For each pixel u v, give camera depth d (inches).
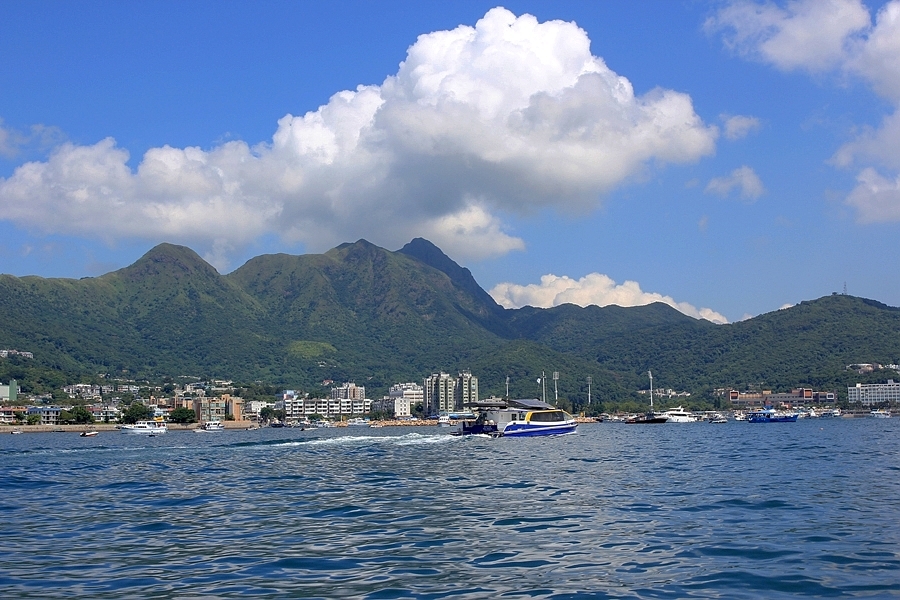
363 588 957.2
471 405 5856.3
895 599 885.8
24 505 1791.3
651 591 933.2
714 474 2352.4
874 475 2251.5
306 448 4116.6
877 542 1206.9
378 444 4534.9
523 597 911.0
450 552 1171.3
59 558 1157.1
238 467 2844.5
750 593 919.7
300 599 909.2
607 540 1253.7
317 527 1417.3
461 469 2657.5
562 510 1595.7
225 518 1545.3
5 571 1069.1
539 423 5521.7
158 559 1142.3
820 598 894.4
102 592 949.8
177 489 2097.7
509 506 1668.3
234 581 999.0
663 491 1910.7
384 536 1311.5
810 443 4414.4
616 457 3235.7
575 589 944.9
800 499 1705.2
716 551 1155.3
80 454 3693.4
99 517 1581.0
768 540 1232.8
